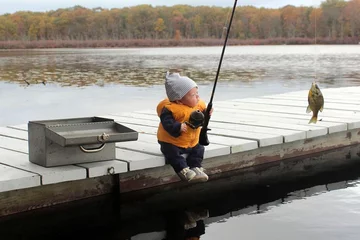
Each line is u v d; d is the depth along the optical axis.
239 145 5.07
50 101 12.88
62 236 3.86
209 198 4.66
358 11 35.88
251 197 4.66
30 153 4.33
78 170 4.07
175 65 24.56
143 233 3.90
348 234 3.71
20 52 43.47
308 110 5.00
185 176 4.27
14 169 4.09
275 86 15.51
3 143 5.22
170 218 4.19
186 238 3.76
